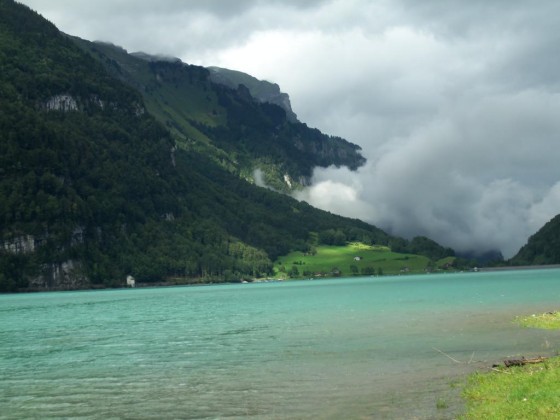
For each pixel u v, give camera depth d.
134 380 40.97
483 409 26.39
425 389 32.81
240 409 31.06
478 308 88.12
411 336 57.06
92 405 33.62
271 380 38.44
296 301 135.25
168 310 117.56
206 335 67.81
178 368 45.31
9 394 37.16
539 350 44.50
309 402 31.78
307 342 56.66
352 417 28.06
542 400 25.55
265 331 69.38
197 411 31.17
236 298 162.50
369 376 37.91
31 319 100.88
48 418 30.88
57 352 56.94
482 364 39.53
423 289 169.50
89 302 159.12
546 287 147.62
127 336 69.94
